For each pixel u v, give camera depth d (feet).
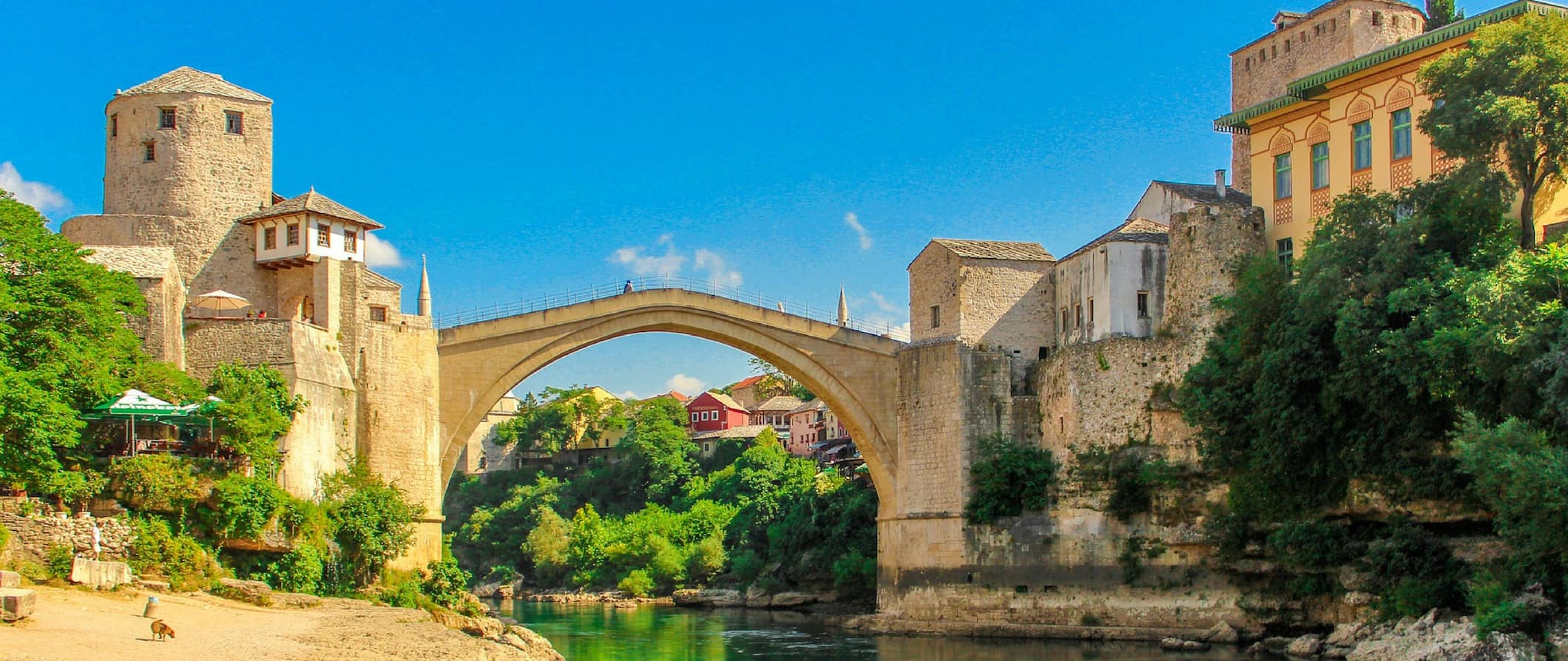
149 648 117.91
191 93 231.71
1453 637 163.73
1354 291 189.98
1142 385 240.94
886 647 232.32
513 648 168.35
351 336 223.92
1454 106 184.44
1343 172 222.48
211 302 213.66
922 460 265.34
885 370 273.95
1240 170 270.05
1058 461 250.37
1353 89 221.46
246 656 122.21
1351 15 242.58
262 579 180.55
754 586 359.25
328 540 199.00
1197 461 232.12
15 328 166.30
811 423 526.57
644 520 430.20
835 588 334.44
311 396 205.46
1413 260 185.26
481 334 245.24
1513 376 159.33
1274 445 199.82
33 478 157.07
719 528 410.11
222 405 180.55
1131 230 253.65
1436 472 183.73
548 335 252.01
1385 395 183.52
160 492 167.94
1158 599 233.76
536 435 564.71
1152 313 248.73
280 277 230.07
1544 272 161.58
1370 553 192.75
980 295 266.16
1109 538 240.73
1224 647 216.13
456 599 226.38
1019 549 249.96
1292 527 206.18
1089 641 233.55
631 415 578.25
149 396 177.58
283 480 193.16
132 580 153.48
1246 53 267.39
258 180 234.79
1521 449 151.02
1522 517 155.84
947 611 255.91
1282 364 196.24
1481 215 186.19
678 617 314.35
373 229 236.22
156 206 228.63
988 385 259.60
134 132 230.89
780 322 268.62
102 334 177.88
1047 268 270.26
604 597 392.68
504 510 489.67
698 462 515.91
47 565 147.33
